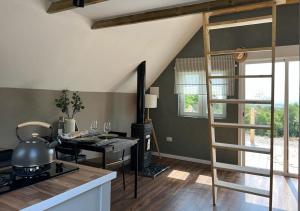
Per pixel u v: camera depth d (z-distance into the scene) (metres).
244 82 4.57
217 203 3.13
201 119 5.09
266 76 2.67
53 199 1.07
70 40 3.08
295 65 4.15
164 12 2.92
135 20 3.05
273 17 2.55
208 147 5.01
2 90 2.96
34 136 1.59
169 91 5.46
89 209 1.30
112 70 4.20
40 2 2.48
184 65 5.15
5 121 3.01
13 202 1.01
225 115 4.80
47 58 3.05
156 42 4.30
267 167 4.47
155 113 5.65
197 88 5.02
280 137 4.34
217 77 2.93
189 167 4.73
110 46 3.64
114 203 3.05
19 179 1.27
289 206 3.08
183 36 4.80
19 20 2.43
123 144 2.88
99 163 4.18
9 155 2.16
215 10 2.72
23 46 2.69
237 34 4.61
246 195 3.39
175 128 5.41
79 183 1.24
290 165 4.25
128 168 4.52
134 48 4.05
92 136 3.20
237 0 2.62
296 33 4.09
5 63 2.72
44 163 1.38
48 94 3.54
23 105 3.20
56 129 3.65
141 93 4.61
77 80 3.81
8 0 2.22
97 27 3.17
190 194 3.39
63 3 2.47
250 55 4.45
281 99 4.30
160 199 3.21
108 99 4.70
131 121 5.40
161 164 4.88
